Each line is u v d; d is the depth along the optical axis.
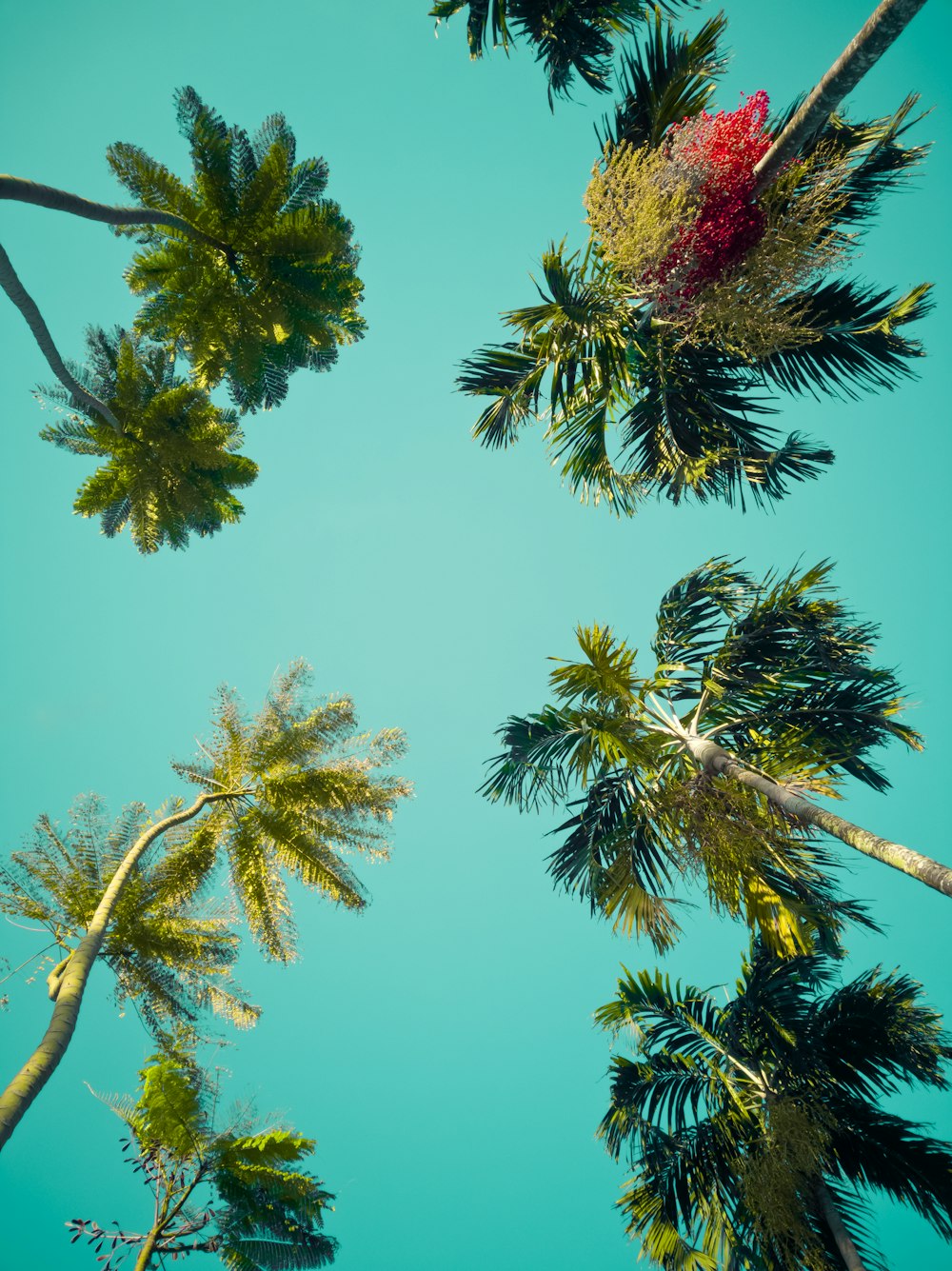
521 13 8.15
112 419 9.88
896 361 8.34
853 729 8.57
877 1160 8.45
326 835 11.70
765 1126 8.57
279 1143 9.94
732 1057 9.37
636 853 9.30
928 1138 8.25
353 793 11.54
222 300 10.79
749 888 8.18
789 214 6.63
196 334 10.93
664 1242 8.66
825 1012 8.88
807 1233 7.84
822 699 8.80
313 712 12.00
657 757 9.27
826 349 8.60
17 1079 5.92
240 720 11.93
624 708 9.27
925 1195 8.16
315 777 11.57
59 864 9.83
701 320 7.28
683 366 9.16
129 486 10.69
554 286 7.92
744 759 8.93
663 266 6.95
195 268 10.59
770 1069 9.04
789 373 8.88
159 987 9.92
